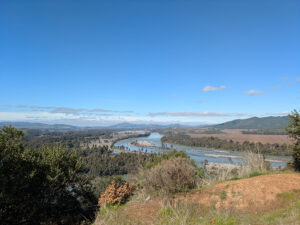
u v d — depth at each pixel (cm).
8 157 686
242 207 443
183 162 629
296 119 930
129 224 439
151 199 571
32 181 791
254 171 688
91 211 731
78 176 1109
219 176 684
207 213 435
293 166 910
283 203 428
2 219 664
